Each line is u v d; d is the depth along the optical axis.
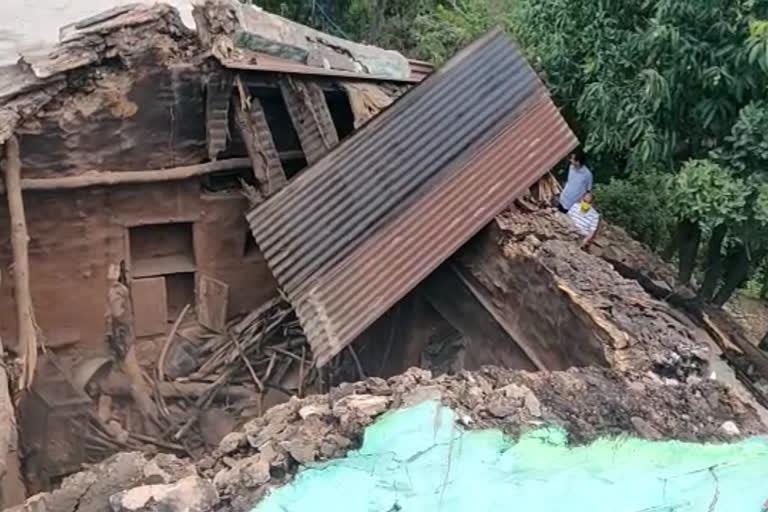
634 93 8.15
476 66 8.59
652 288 7.73
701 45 7.39
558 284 6.53
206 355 9.51
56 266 8.83
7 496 6.17
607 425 4.91
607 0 8.42
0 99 7.86
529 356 6.92
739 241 8.10
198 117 8.98
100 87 8.39
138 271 9.43
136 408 8.71
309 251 7.90
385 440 4.52
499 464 4.50
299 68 8.93
